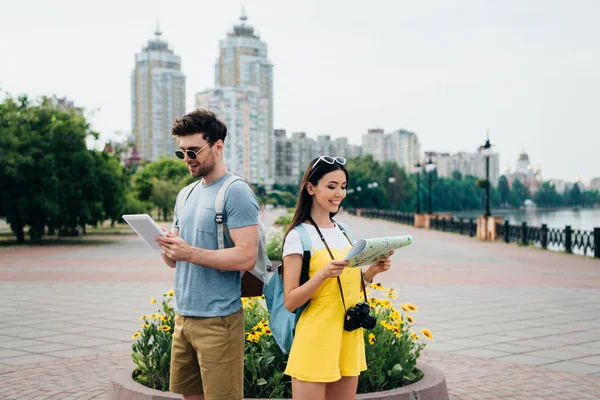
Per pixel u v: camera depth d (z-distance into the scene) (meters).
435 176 139.12
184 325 2.95
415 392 3.87
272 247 12.80
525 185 185.00
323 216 2.96
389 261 3.02
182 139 2.93
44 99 24.38
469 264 15.79
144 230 2.82
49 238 27.83
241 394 2.96
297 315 2.84
